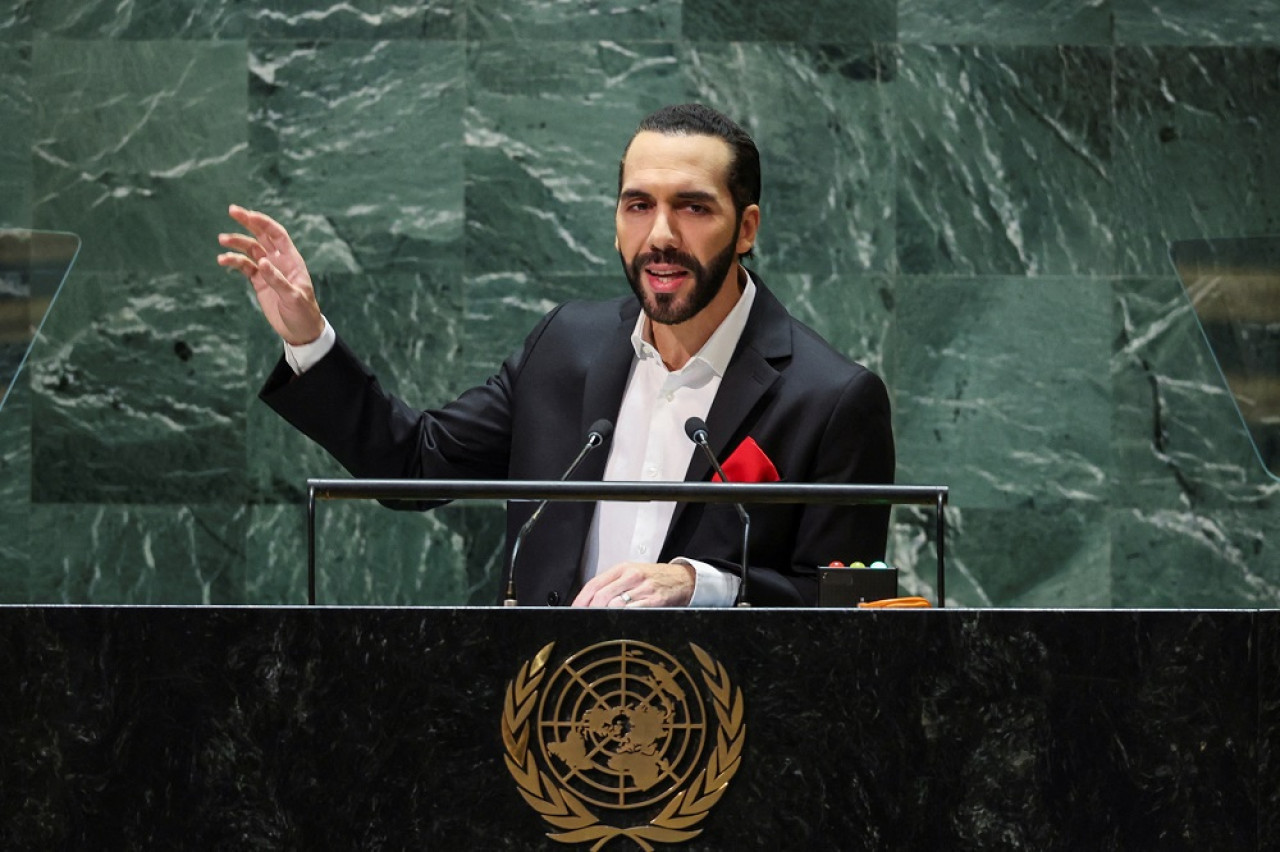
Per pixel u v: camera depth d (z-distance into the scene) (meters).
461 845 8.34
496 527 23.08
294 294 12.29
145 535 22.95
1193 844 8.34
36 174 23.02
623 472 12.91
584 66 23.22
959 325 23.28
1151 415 23.20
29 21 23.05
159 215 23.08
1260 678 8.40
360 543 23.03
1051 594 23.16
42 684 8.39
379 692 8.38
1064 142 23.33
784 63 23.28
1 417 22.88
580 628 8.44
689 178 12.24
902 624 8.45
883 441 12.91
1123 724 8.40
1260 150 23.23
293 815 8.34
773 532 12.47
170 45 23.11
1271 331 12.76
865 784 8.39
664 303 12.33
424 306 23.17
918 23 23.34
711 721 8.41
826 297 23.27
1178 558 23.11
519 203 23.23
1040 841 8.36
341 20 23.20
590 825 8.34
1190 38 23.36
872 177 23.28
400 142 23.19
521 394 13.46
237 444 23.06
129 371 23.02
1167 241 23.28
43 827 8.34
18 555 22.88
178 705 8.38
